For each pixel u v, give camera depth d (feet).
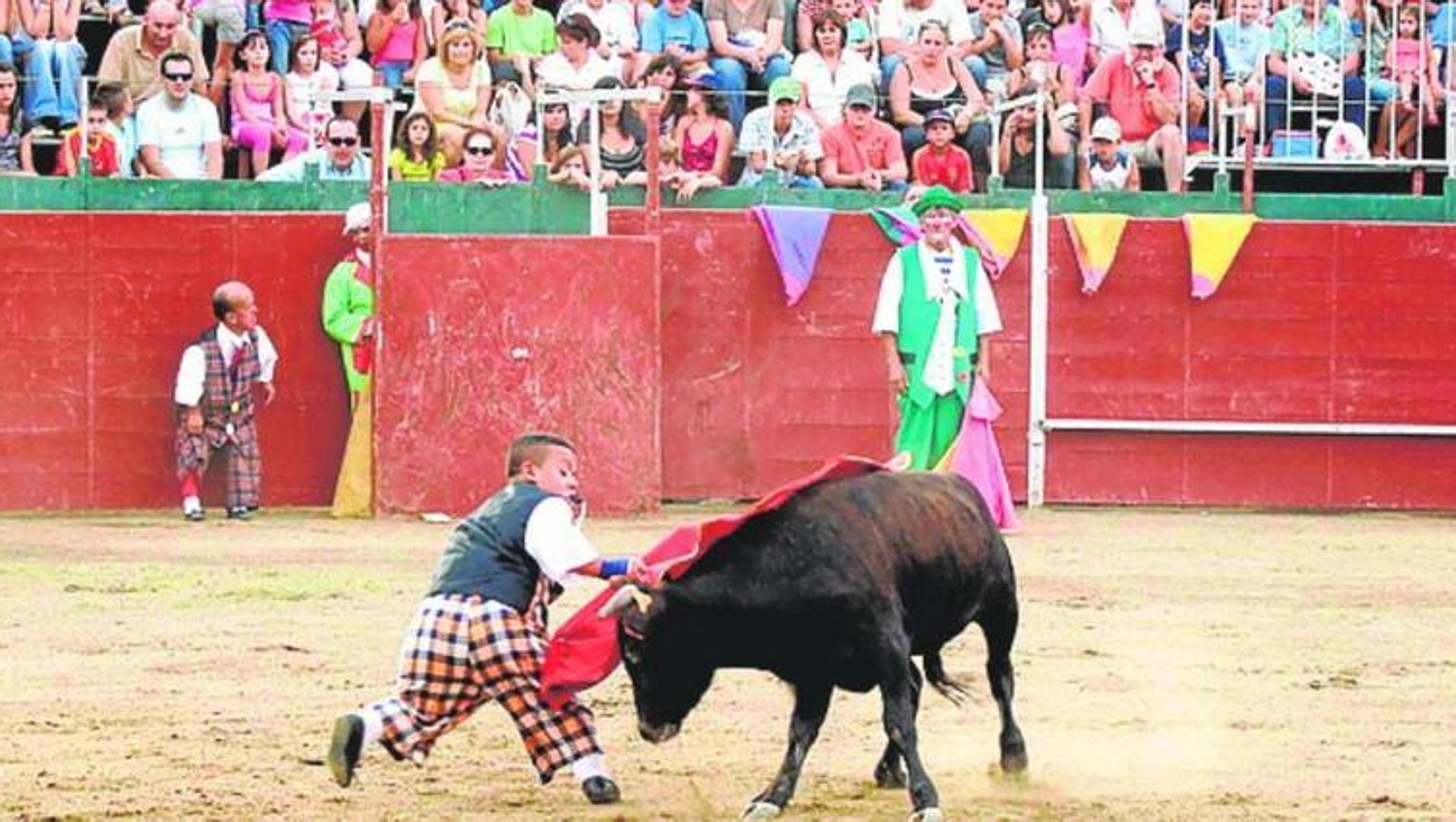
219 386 76.07
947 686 36.68
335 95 76.54
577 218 80.84
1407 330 83.76
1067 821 34.91
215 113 83.66
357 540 69.92
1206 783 37.76
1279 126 91.20
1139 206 85.05
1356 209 85.51
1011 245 82.58
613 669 34.27
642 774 38.04
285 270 78.64
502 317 76.54
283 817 34.86
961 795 36.60
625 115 83.82
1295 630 54.19
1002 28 90.33
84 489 78.13
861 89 84.89
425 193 80.33
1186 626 54.60
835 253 81.41
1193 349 83.30
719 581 32.68
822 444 81.41
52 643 50.47
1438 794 37.17
